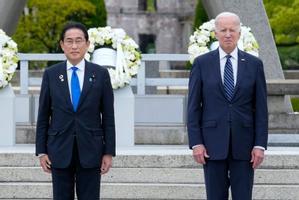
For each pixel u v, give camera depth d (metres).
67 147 9.97
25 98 16.80
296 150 14.23
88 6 42.66
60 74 10.09
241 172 10.12
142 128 16.69
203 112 10.25
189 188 12.75
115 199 12.71
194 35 15.64
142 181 13.04
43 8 41.53
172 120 16.91
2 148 14.59
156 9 63.12
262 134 10.09
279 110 17.50
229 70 10.18
